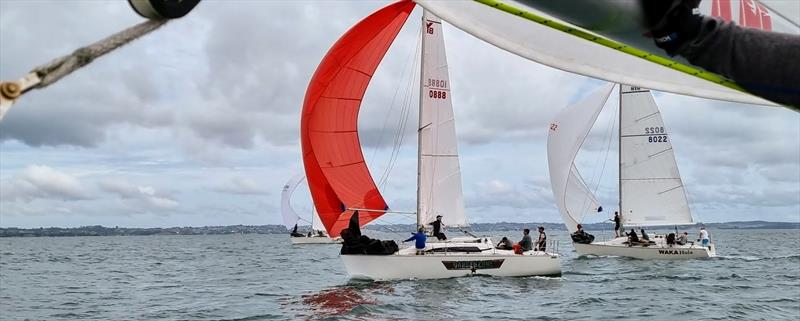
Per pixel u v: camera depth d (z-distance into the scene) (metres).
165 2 1.32
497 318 14.12
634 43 1.66
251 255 47.38
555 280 20.53
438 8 1.96
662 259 29.98
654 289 19.09
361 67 19.97
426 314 14.55
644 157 33.19
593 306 15.74
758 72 1.55
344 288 18.75
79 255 51.34
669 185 32.81
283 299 18.02
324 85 19.77
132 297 19.81
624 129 33.47
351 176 20.61
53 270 32.78
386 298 16.72
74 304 18.19
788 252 44.69
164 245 81.75
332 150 20.30
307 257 43.34
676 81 1.90
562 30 1.88
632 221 33.19
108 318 15.38
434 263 19.83
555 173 32.16
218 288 22.03
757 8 1.64
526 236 22.08
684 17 1.54
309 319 14.15
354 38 19.55
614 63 1.92
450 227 24.39
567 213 32.12
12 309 17.14
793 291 18.78
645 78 1.96
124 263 38.69
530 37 1.93
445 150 24.39
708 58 1.58
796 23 1.65
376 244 19.53
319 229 67.62
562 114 32.22
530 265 20.56
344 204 20.58
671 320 13.80
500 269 20.31
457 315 14.43
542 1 1.58
